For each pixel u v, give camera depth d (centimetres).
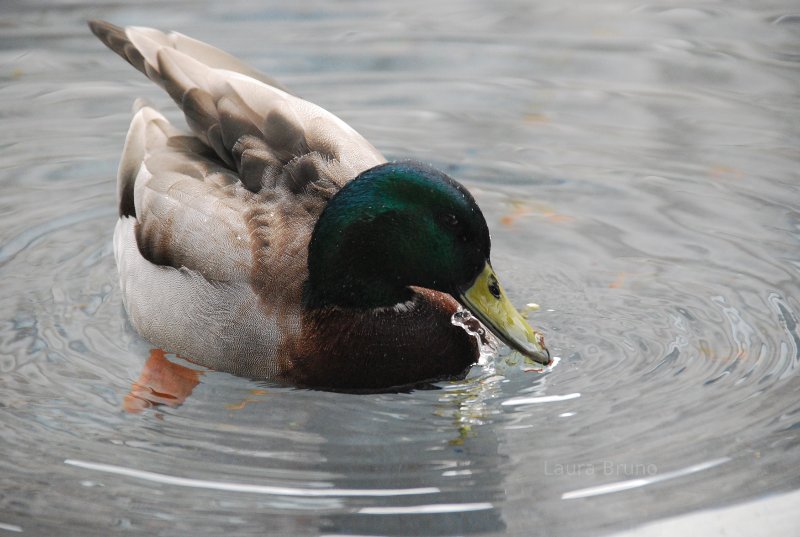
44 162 1402
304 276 1003
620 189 1331
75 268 1212
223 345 1027
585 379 1005
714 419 927
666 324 1083
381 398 1002
